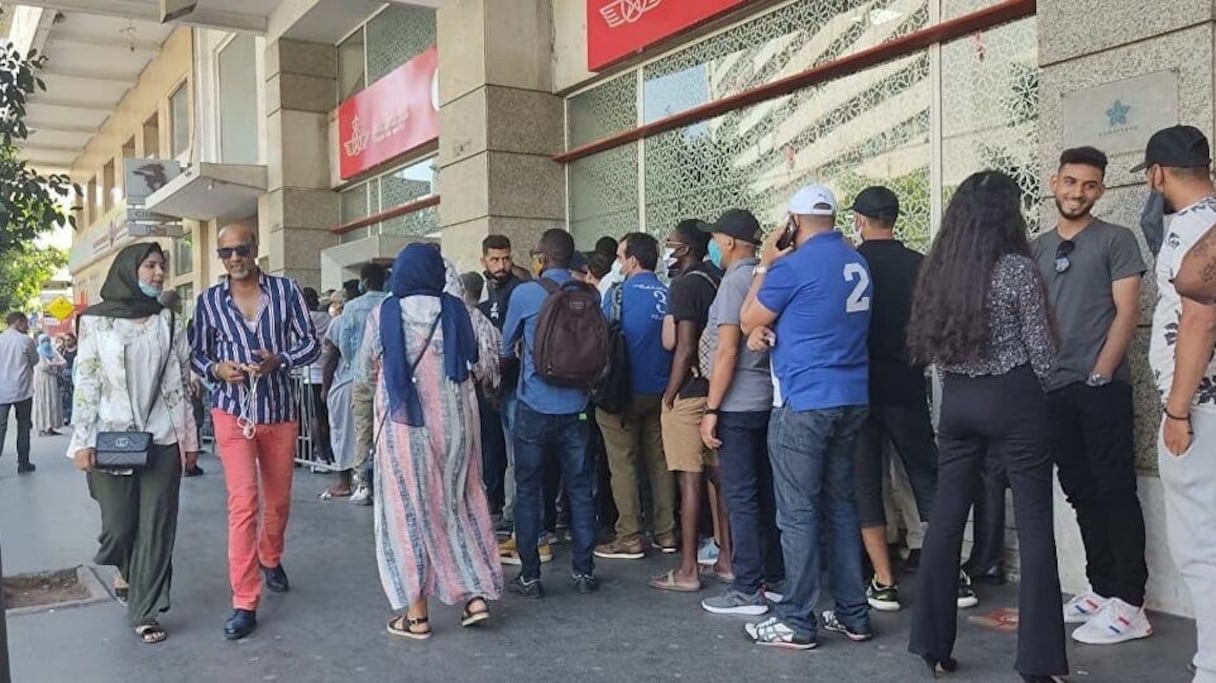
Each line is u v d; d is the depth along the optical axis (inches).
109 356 167.9
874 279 169.0
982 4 206.4
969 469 134.9
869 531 172.7
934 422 205.2
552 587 196.1
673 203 296.0
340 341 294.8
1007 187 131.0
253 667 156.9
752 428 170.1
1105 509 155.7
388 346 164.7
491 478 245.6
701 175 285.4
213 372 177.0
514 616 177.9
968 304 127.2
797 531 152.8
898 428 169.3
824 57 244.5
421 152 426.3
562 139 343.0
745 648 156.8
